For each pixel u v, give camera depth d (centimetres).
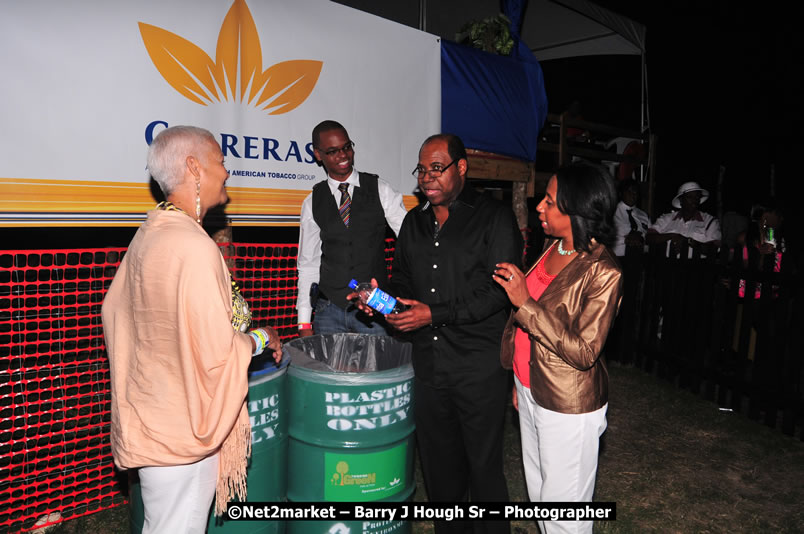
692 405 518
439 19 690
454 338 238
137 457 170
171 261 162
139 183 294
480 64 498
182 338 162
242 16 327
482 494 247
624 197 715
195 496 179
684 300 566
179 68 303
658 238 730
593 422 202
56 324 418
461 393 240
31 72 256
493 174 530
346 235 314
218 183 183
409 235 254
